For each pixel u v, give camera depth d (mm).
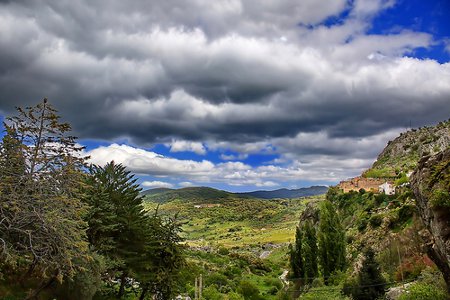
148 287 35281
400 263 35938
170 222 37562
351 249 58375
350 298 34312
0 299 22547
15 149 22188
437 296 20344
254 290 62938
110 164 35562
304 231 63781
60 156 23516
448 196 12578
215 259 100500
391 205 62188
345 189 102062
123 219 33500
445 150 14188
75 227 23938
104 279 32875
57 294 25875
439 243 12875
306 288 52469
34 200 21922
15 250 21203
